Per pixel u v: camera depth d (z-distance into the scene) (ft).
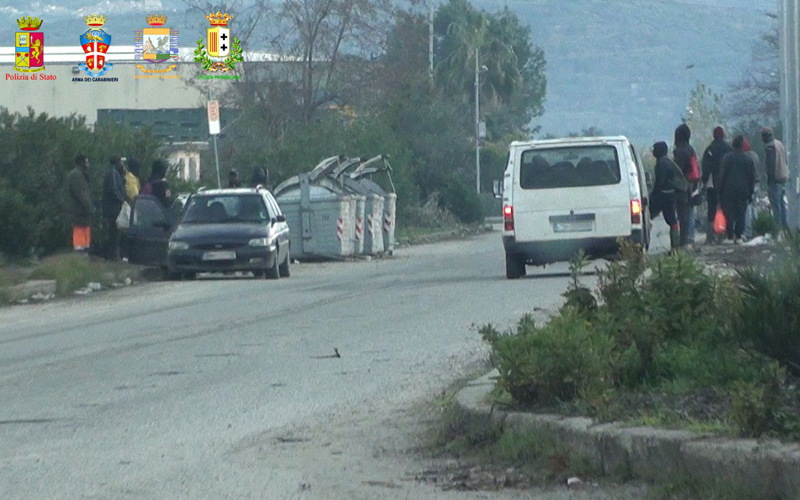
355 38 296.10
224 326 90.63
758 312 43.91
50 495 42.04
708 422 40.45
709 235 138.62
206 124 345.10
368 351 73.46
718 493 36.01
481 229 304.71
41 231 157.07
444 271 144.97
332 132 252.42
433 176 316.19
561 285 109.81
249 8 295.28
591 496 38.99
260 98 289.74
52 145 162.91
